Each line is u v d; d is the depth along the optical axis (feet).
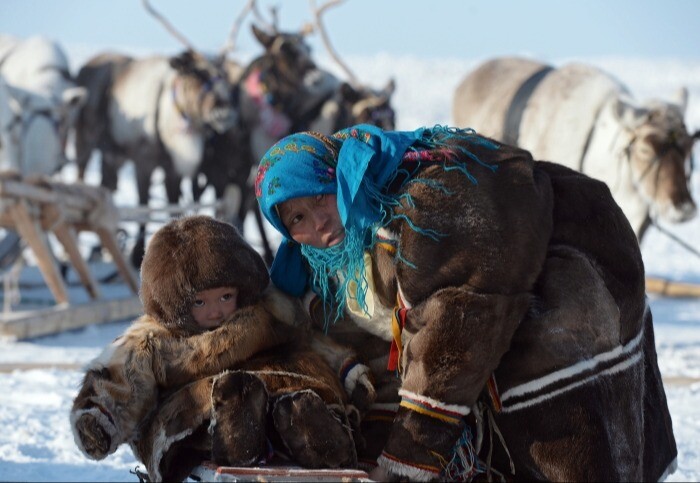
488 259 15.29
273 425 16.06
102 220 59.16
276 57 86.69
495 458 16.63
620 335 16.31
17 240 62.44
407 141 16.20
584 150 62.28
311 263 16.61
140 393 15.98
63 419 33.94
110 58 93.71
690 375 43.68
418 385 15.44
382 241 15.88
